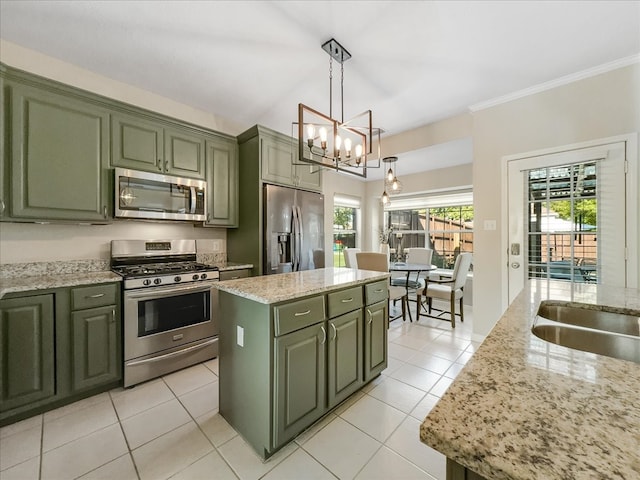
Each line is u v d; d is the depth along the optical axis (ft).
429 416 1.49
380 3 5.51
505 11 5.68
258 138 9.68
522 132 8.81
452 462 1.45
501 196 9.23
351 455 4.80
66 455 4.76
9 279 6.47
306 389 5.12
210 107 9.95
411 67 7.59
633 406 1.55
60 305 6.04
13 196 6.06
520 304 4.14
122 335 6.89
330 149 14.05
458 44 6.68
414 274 16.25
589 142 7.72
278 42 6.65
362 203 18.89
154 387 6.95
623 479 1.06
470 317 13.06
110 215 7.42
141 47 6.85
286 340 4.78
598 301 4.33
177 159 8.69
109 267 8.23
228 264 10.09
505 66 7.53
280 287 5.38
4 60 6.61
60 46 6.79
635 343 3.13
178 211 8.60
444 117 10.68
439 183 15.53
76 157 6.87
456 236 16.17
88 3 5.51
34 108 6.31
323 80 8.26
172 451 4.86
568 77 7.94
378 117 10.69
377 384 7.07
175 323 7.74
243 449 4.91
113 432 5.32
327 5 5.57
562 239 8.25
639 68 7.07
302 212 10.80
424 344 9.71
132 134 7.79
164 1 5.48
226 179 10.01
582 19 5.89
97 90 7.91
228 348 5.55
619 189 7.36
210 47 6.86
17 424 5.51
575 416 1.46
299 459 4.71
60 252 7.43
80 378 6.27
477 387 1.77
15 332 5.54
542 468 1.14
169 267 8.59
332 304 5.64
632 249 7.20
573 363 2.13
